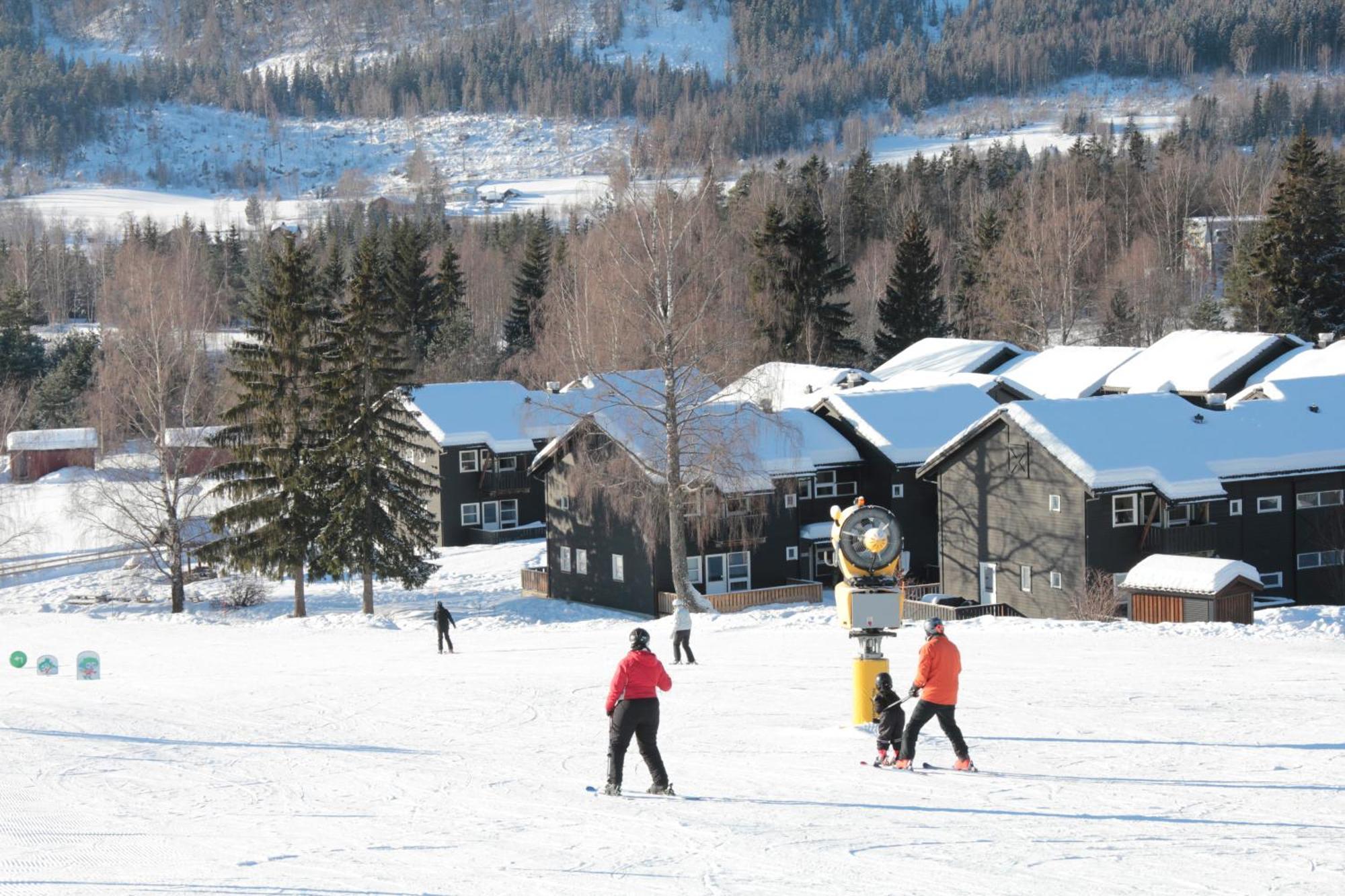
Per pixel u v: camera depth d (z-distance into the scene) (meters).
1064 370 116.19
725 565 83.25
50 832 21.31
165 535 90.62
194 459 105.69
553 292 112.19
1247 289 139.88
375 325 84.88
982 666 40.06
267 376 86.19
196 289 133.00
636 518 75.75
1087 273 164.38
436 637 67.88
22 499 131.88
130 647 68.25
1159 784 23.00
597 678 42.81
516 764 27.52
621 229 75.94
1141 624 50.50
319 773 27.17
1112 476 68.31
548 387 88.50
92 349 165.75
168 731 34.59
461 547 110.25
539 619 81.12
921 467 78.69
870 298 176.75
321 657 58.41
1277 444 73.06
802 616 63.81
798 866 17.62
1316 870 16.88
